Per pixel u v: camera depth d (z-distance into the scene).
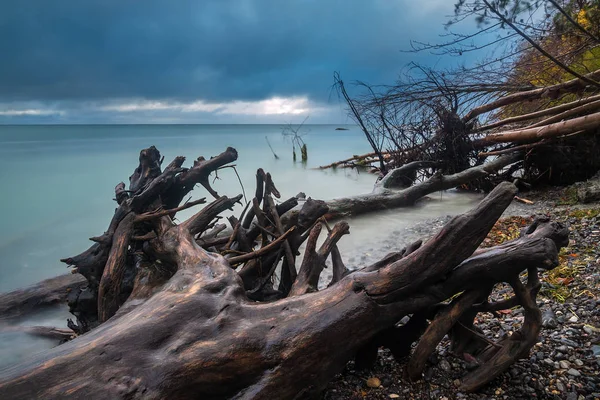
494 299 4.59
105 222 11.83
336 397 3.05
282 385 2.65
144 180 5.18
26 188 17.64
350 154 30.30
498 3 7.52
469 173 10.91
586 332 3.62
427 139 12.59
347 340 2.88
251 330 2.81
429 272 2.91
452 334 3.34
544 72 10.82
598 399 2.83
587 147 10.20
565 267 5.05
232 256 4.84
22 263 8.24
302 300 3.06
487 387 3.03
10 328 4.91
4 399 2.26
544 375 3.11
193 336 2.75
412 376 3.15
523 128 11.73
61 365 2.47
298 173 19.67
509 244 2.95
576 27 7.81
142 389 2.43
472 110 12.14
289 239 4.52
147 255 4.46
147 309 3.02
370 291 2.96
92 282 4.39
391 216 9.91
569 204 8.57
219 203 4.82
